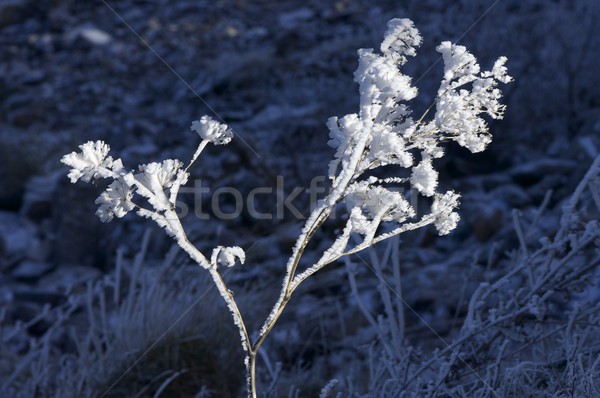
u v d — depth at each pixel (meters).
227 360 4.02
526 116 8.45
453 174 7.74
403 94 1.49
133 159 9.83
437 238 6.42
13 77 14.86
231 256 1.50
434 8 11.29
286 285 1.60
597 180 2.85
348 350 4.21
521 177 7.36
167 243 7.45
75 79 14.65
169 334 3.93
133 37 16.28
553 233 5.35
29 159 10.22
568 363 2.46
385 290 2.94
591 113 8.34
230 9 16.80
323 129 8.80
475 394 2.46
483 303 2.86
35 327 5.87
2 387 3.94
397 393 2.62
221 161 8.24
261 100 11.24
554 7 9.34
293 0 16.81
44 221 9.29
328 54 12.66
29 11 17.94
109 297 5.82
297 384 3.63
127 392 3.78
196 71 13.62
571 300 3.90
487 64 8.57
